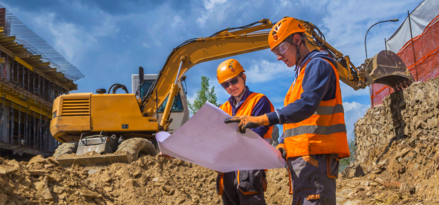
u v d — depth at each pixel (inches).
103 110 424.8
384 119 345.7
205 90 746.8
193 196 295.9
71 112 422.6
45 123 1568.7
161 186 293.7
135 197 267.4
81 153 384.2
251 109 139.1
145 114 450.0
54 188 196.2
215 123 82.2
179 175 337.4
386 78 350.0
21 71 1449.3
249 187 130.0
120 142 420.2
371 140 376.2
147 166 330.6
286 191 319.9
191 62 480.1
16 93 1296.8
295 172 92.1
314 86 85.5
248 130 82.9
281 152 99.3
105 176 295.3
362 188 269.7
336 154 90.2
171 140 88.7
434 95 269.3
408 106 305.4
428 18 321.1
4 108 1314.0
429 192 222.4
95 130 419.5
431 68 310.3
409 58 348.2
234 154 94.3
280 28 94.5
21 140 1369.3
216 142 88.6
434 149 245.9
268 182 342.6
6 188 164.7
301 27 96.6
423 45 322.7
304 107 82.8
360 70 375.2
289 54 95.6
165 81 477.1
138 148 385.1
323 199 88.7
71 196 199.6
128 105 430.3
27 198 172.7
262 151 91.6
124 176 299.0
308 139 90.6
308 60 93.1
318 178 89.4
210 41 481.1
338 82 93.1
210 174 345.7
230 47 477.4
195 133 85.1
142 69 509.4
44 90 1592.0
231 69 140.3
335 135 91.0
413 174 256.5
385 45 400.2
